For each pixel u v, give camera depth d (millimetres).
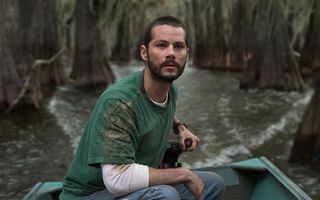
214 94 17062
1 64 12664
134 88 2473
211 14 26219
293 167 8844
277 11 17438
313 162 8852
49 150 9703
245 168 4105
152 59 2434
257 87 18078
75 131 11234
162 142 2650
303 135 8961
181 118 12961
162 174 2422
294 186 3748
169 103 2650
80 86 17766
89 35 17766
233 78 22094
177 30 2434
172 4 27172
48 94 16422
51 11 17984
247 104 15086
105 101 2426
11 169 8594
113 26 18641
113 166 2342
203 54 26969
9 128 11312
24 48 16422
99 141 2359
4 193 7582
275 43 17656
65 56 25375
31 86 13211
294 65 17781
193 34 27047
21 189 7746
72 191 2650
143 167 2398
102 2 17844
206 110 14039
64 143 10219
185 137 3068
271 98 16188
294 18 18609
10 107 12672
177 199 2424
